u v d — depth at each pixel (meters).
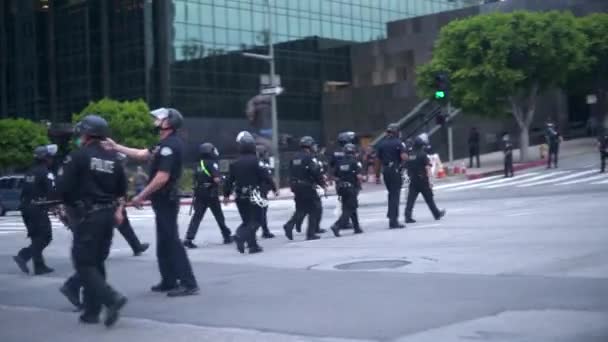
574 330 6.87
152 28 53.38
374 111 59.47
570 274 9.55
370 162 43.06
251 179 13.59
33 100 61.91
